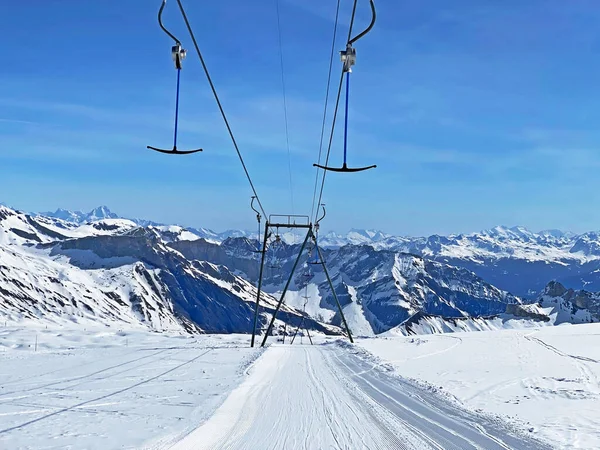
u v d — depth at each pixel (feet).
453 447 47.67
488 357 130.41
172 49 49.01
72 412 68.03
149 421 61.62
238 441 50.98
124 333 264.11
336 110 71.87
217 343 210.18
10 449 49.62
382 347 177.37
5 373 111.86
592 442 48.32
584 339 164.86
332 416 62.80
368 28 41.63
